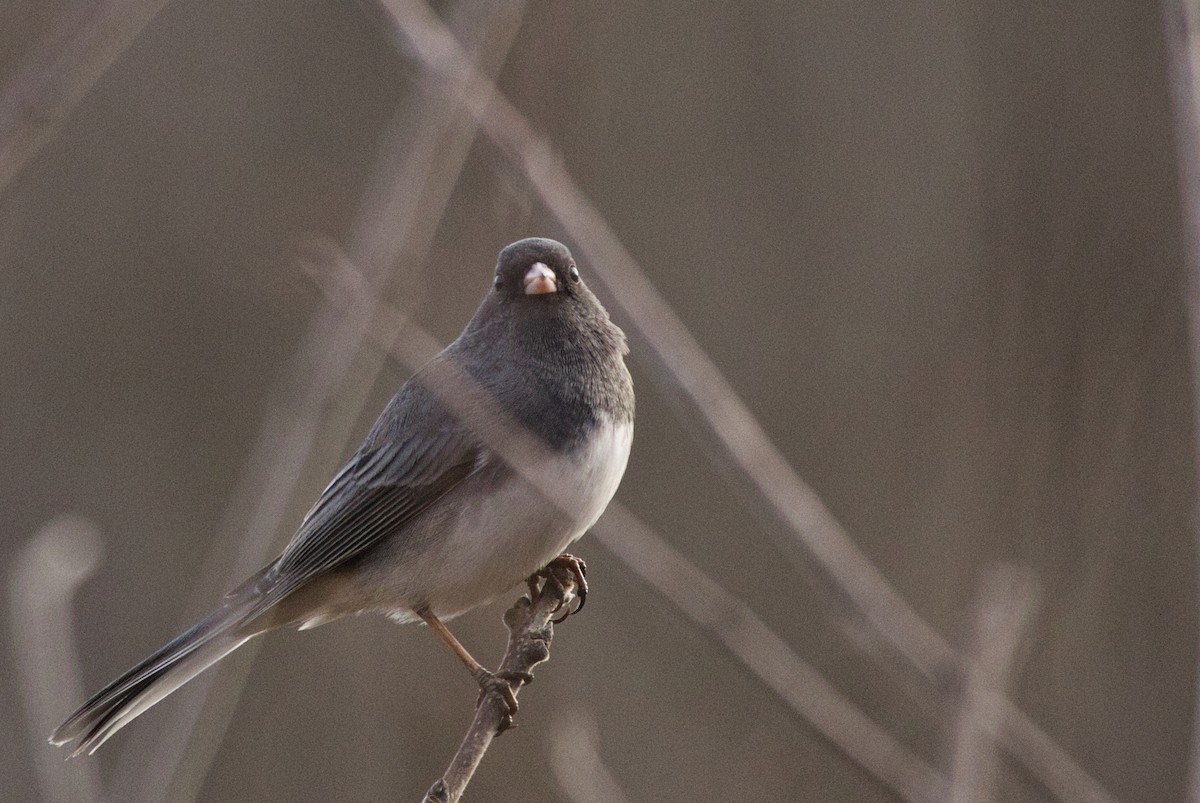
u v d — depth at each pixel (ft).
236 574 24.82
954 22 44.34
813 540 20.63
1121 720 34.73
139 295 48.80
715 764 41.52
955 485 38.19
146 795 24.04
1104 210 35.86
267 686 44.50
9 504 47.93
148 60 48.73
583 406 26.84
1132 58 37.22
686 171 46.60
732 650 20.89
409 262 23.93
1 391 49.14
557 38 24.54
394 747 36.32
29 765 44.24
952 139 43.93
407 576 27.27
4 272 49.21
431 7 29.30
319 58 47.47
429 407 27.78
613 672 43.37
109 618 47.01
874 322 44.73
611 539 21.74
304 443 24.71
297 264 24.72
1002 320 35.76
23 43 25.90
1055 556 33.96
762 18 46.73
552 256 27.91
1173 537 34.47
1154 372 34.47
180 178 48.21
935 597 36.37
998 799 27.45
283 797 42.75
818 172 46.11
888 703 36.47
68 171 48.98
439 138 23.56
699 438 21.49
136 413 48.96
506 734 29.68
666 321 22.33
